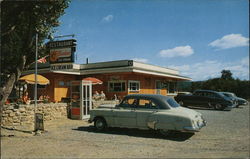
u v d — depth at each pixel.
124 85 20.23
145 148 7.18
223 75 52.38
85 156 6.29
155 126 8.85
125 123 9.59
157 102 9.20
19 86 18.77
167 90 27.69
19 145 7.50
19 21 9.29
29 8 9.01
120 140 8.33
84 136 9.04
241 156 6.28
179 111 8.66
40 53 12.81
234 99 21.78
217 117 14.99
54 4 9.63
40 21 9.93
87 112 14.27
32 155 6.38
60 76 20.52
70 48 11.64
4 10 8.54
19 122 11.55
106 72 19.91
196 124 8.53
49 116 13.21
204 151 6.83
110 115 9.92
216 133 9.62
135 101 9.68
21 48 9.49
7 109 11.12
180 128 8.37
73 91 14.48
